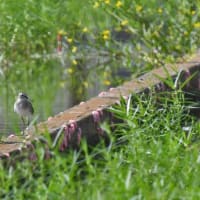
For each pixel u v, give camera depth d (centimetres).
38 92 2152
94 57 2384
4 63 2398
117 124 1377
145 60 2109
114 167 1153
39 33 2406
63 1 2383
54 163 1199
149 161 1213
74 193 1110
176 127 1377
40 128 1360
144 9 2228
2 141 1296
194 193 1091
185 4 2144
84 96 2080
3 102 1986
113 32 2456
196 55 1881
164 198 1080
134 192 1103
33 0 2395
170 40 2130
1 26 2411
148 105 1430
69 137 1365
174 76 1667
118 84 2219
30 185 1148
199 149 1295
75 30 2361
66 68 2400
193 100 1698
